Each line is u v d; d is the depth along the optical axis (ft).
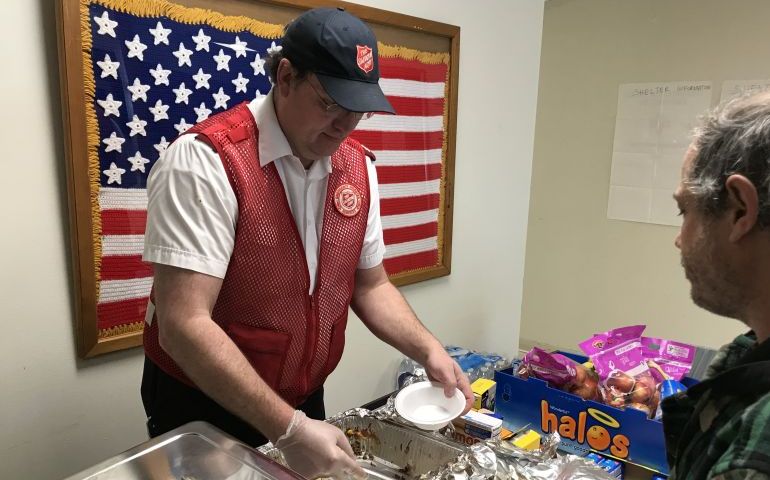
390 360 6.84
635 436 3.66
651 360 4.41
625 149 9.80
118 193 4.26
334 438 2.99
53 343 4.16
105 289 4.29
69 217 4.08
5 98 3.73
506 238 8.20
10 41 3.70
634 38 9.45
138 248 4.43
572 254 10.82
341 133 3.27
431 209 6.85
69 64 3.83
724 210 1.76
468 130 7.20
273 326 3.54
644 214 9.75
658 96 9.34
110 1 4.01
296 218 3.49
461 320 7.72
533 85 8.10
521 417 4.22
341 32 3.00
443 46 6.58
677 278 9.59
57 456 4.29
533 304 11.56
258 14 4.92
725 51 8.65
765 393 1.65
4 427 4.00
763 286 1.75
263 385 3.07
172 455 2.58
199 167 3.08
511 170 8.02
